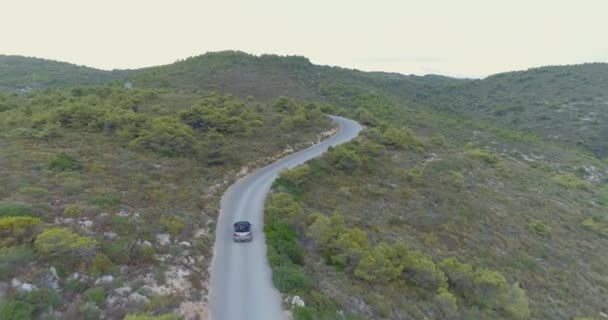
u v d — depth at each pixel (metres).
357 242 21.08
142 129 35.50
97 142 31.98
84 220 16.95
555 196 47.28
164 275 15.13
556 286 26.03
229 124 43.25
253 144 40.56
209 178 29.97
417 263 20.58
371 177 35.69
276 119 51.78
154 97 55.88
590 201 51.06
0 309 11.23
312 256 20.14
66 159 25.02
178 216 21.00
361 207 28.95
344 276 18.66
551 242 32.81
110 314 12.27
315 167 34.22
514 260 27.59
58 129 33.38
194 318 13.34
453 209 32.75
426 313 17.70
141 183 24.44
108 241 15.90
